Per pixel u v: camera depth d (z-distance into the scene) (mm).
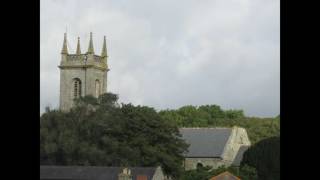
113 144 87688
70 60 141375
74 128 86125
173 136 98312
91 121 88000
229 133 128250
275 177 85438
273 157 85938
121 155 87938
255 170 86562
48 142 80875
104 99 94750
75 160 81938
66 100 141375
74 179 75938
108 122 89500
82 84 141625
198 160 125938
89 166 77938
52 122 84375
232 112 140125
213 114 141625
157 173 82438
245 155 88562
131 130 92000
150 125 93875
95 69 141500
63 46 141750
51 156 80750
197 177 96438
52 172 75750
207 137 128500
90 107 93125
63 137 81875
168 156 92938
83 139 86500
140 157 90625
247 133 132875
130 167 83188
